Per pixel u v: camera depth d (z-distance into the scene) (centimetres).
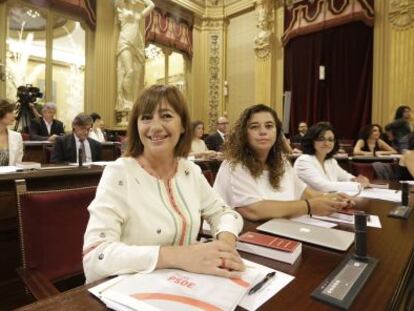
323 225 123
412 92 566
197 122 510
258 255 90
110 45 650
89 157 363
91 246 82
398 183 232
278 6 747
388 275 78
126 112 638
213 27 859
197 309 59
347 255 91
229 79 854
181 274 73
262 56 761
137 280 70
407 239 106
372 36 614
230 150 159
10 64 555
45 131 475
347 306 63
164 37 760
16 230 183
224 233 99
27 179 185
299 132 647
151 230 92
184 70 842
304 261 87
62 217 123
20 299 176
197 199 109
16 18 560
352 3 618
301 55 700
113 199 91
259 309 62
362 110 629
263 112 156
